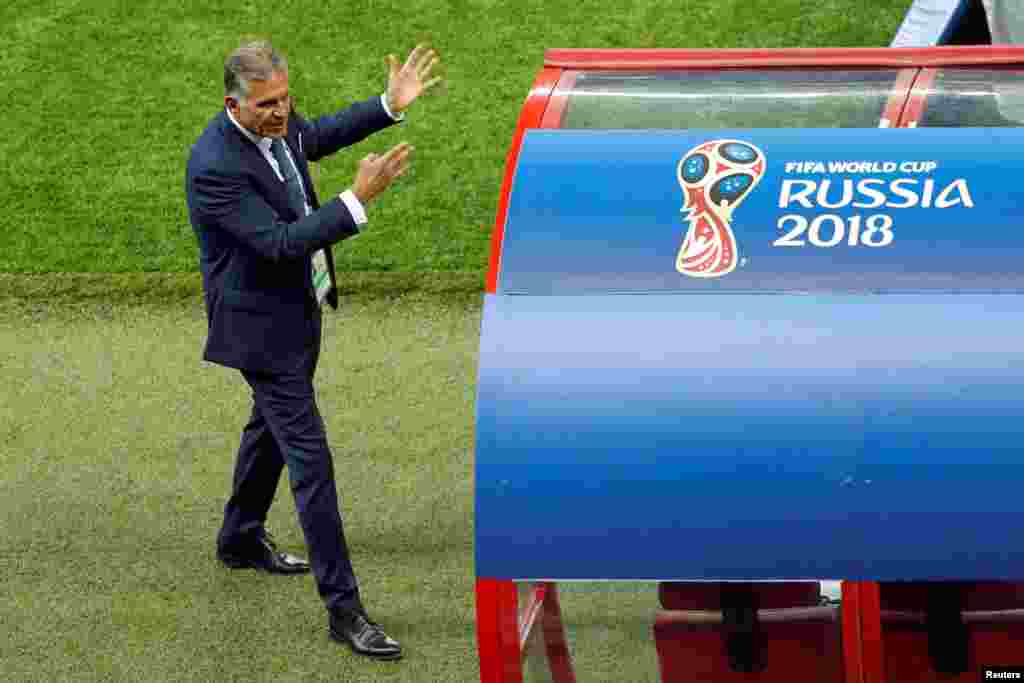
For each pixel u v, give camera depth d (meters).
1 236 32.06
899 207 14.05
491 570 13.54
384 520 22.89
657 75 15.88
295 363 19.39
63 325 29.33
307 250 18.36
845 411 13.15
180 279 30.75
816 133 14.78
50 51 37.97
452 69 36.78
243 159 18.61
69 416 26.16
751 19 38.09
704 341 13.46
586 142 14.91
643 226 14.17
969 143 14.50
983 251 13.73
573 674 14.64
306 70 36.97
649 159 14.63
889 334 13.35
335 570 19.64
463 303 29.64
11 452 25.06
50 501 23.56
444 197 32.84
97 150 34.66
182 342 28.66
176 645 20.05
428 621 20.44
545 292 13.96
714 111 15.45
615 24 38.12
